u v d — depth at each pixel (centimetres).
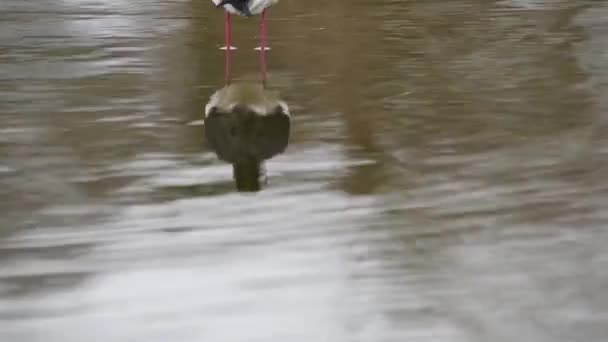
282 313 849
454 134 1411
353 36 2138
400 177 1227
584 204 1119
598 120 1473
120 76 1764
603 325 813
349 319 836
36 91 1648
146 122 1475
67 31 2177
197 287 905
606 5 2528
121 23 2280
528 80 1733
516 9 2489
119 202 1141
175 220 1081
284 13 2412
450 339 794
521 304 859
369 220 1078
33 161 1289
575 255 970
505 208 1109
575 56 1938
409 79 1744
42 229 1052
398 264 955
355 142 1377
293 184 1205
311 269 944
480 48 2016
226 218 1087
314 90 1670
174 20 2323
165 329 820
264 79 1753
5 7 2455
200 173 1249
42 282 917
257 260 967
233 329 820
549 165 1266
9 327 826
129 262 964
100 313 852
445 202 1133
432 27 2242
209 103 1585
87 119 1485
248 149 1348
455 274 929
